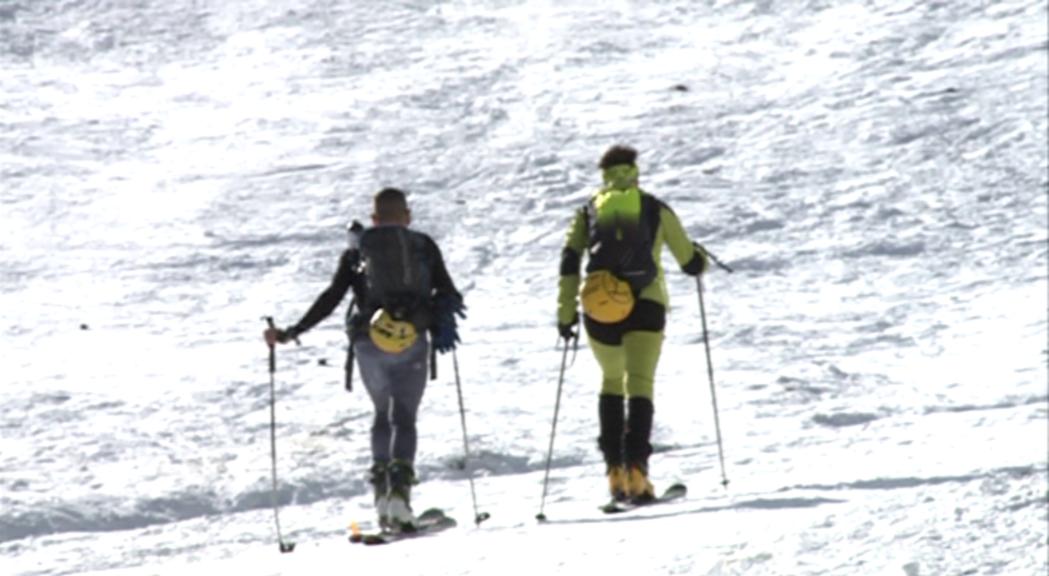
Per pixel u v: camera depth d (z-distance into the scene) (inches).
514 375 2149.4
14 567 1277.1
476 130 4227.4
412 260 1327.5
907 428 1699.1
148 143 4175.7
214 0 5615.2
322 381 2132.1
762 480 1422.2
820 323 2511.1
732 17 5349.4
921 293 2733.8
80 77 4840.1
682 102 4424.2
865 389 2007.9
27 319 2615.7
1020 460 1347.2
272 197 3661.4
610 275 1378.0
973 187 3545.8
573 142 4082.2
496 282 2942.9
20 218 3447.3
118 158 4020.7
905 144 3912.4
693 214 3390.7
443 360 2252.7
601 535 1071.6
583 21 5334.6
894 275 2883.9
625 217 1395.2
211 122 4382.4
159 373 2215.8
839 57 4808.1
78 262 3075.8
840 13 5285.4
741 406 1915.6
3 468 1680.6
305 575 1040.2
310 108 4490.7
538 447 1700.3
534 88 4621.1
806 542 898.7
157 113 4471.0
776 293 2763.3
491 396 2011.6
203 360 2305.6
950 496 991.0
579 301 1428.4
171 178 3828.7
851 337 2404.0
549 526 1201.4
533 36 5191.9
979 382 2052.2
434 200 3609.7
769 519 1037.8
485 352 2315.5
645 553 951.0
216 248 3201.3
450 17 5428.2
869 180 3644.2
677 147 4001.0
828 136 4033.0
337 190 3713.1
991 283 2787.9
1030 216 3307.1
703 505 1229.7
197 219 3464.6
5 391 2084.2
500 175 3801.7
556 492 1486.2
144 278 2952.8
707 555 909.8
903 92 4360.2
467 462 1374.3
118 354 2359.7
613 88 4594.0
